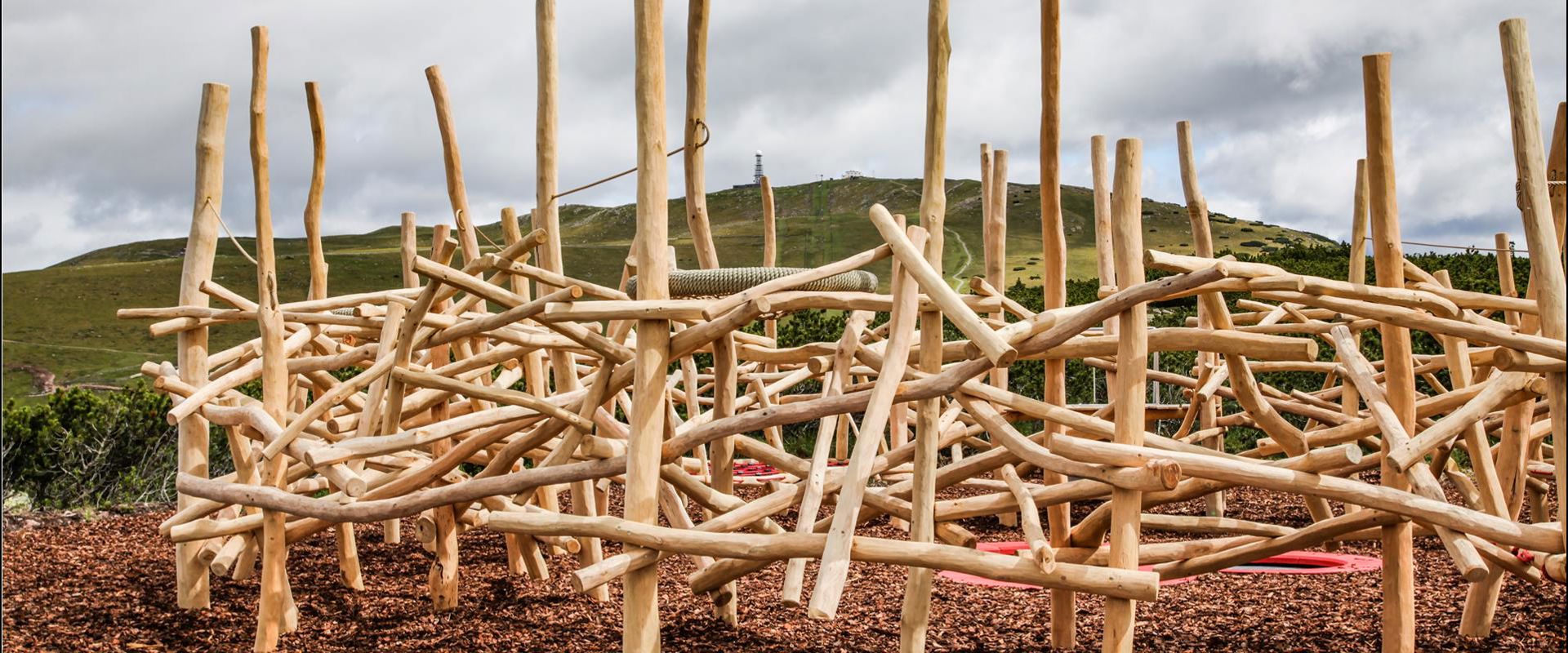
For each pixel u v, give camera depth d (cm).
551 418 435
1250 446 1088
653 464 372
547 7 506
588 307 372
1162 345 361
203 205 534
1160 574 416
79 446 974
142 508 949
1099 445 344
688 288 429
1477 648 441
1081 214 7806
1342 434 427
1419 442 343
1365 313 350
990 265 646
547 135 506
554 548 678
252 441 573
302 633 497
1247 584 565
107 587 599
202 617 529
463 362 502
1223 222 7881
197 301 533
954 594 546
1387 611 387
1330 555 643
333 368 514
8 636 498
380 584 602
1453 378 438
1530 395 358
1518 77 356
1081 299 1481
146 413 1005
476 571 625
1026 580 341
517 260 450
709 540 359
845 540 343
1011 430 372
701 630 484
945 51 384
